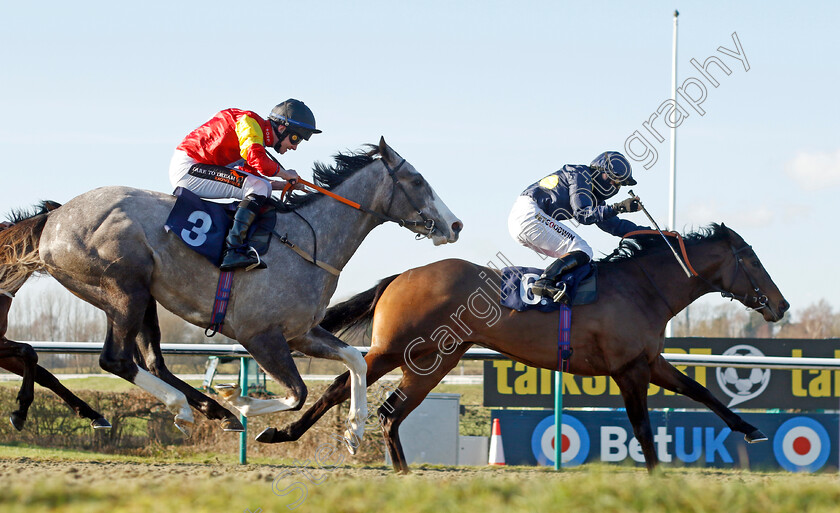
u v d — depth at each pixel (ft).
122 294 36.37
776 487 30.27
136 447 72.18
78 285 37.14
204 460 55.57
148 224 36.70
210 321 37.83
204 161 39.50
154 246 36.65
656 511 26.22
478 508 26.35
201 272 37.19
